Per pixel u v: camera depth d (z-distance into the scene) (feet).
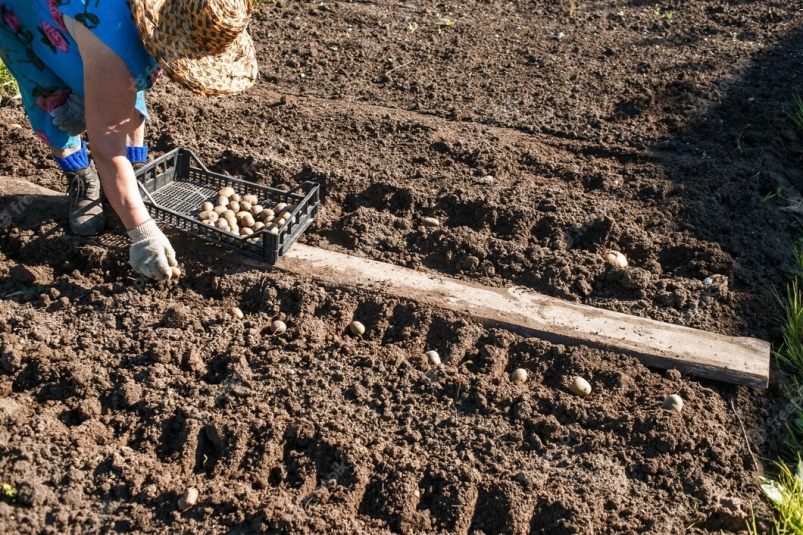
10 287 11.98
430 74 18.72
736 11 22.17
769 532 9.46
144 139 15.28
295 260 12.59
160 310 11.69
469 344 11.47
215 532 8.78
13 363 10.39
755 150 16.06
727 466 10.08
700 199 14.48
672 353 11.32
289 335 11.37
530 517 9.30
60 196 13.62
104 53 9.32
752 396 11.09
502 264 12.89
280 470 9.57
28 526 8.59
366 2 22.24
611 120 17.07
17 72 11.14
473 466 9.76
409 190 14.15
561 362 11.28
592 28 21.34
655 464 9.94
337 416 10.23
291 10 21.39
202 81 9.76
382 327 11.74
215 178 13.83
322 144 15.78
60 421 9.87
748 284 12.80
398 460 9.70
